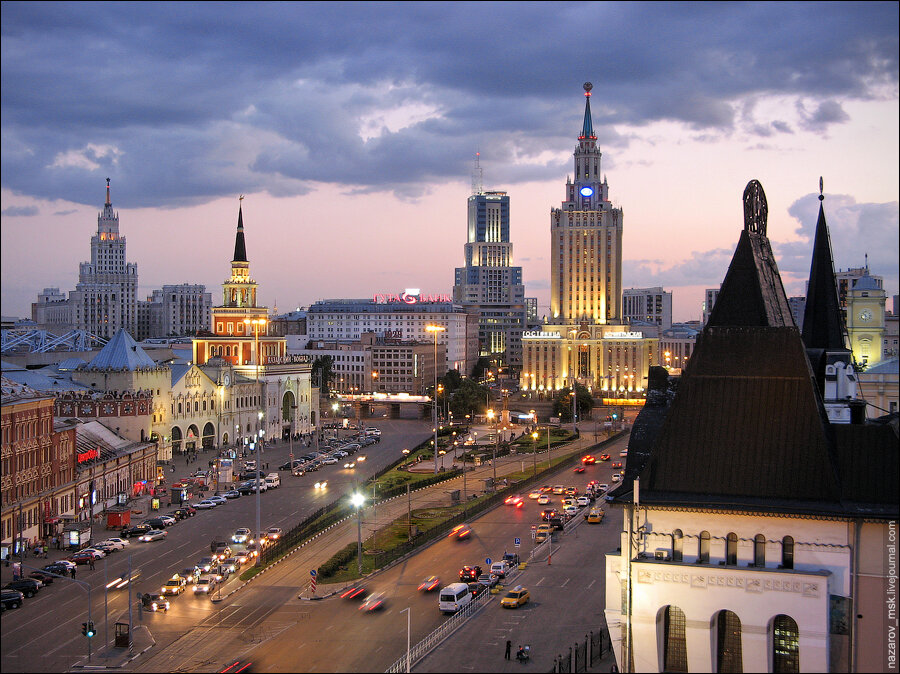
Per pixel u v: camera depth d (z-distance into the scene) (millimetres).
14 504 155375
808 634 85375
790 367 92750
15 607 126938
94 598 131625
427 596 131250
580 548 158750
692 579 88938
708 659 88500
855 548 85625
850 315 175375
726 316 97875
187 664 105062
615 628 96500
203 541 165250
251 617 122562
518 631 114188
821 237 120062
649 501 90938
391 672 99250
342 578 140375
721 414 93188
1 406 153750
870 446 90062
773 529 88000
